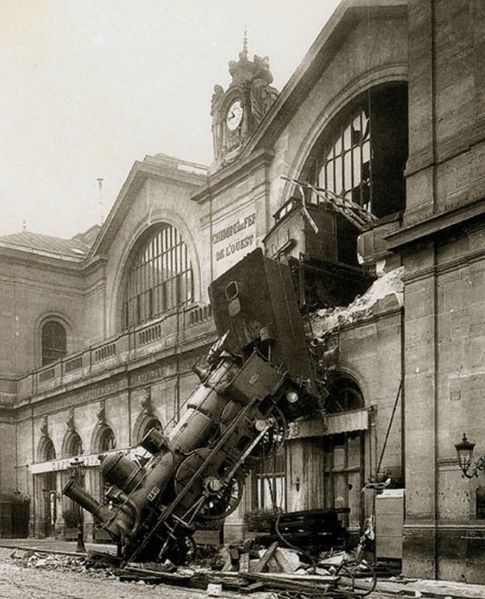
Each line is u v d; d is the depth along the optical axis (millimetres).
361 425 18000
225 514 17156
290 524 17141
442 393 15414
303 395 17859
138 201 35906
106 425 31203
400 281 17766
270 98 28359
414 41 17062
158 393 27891
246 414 17141
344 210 21625
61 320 40781
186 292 32938
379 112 22844
